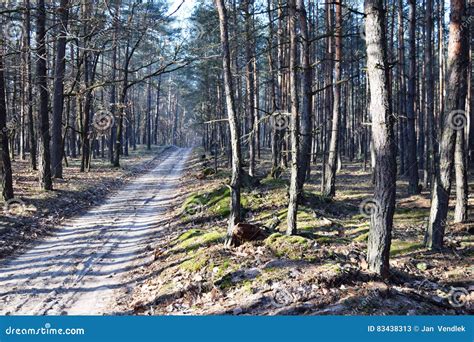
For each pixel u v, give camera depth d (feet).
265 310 18.84
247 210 44.06
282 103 68.69
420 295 20.88
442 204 30.66
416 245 31.65
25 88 84.89
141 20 50.14
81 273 28.14
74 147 128.67
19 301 23.02
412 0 56.13
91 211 50.93
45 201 48.88
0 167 45.62
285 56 63.10
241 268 23.70
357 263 23.85
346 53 94.02
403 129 79.92
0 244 32.78
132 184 77.61
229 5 54.90
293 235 28.37
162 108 278.05
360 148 122.11
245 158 102.99
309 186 66.80
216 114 106.93
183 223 41.78
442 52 68.33
